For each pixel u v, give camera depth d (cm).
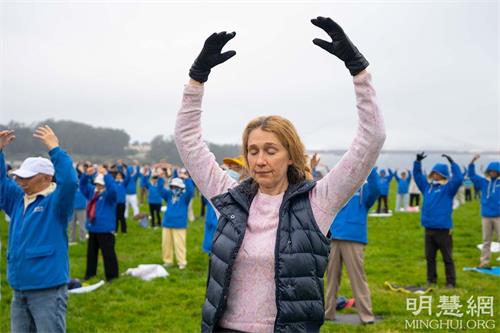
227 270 266
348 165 262
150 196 1898
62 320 492
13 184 532
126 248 1472
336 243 768
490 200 1163
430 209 987
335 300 785
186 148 305
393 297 922
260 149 275
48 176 514
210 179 303
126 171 2119
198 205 2781
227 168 874
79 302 891
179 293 962
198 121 308
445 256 988
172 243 1233
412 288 992
